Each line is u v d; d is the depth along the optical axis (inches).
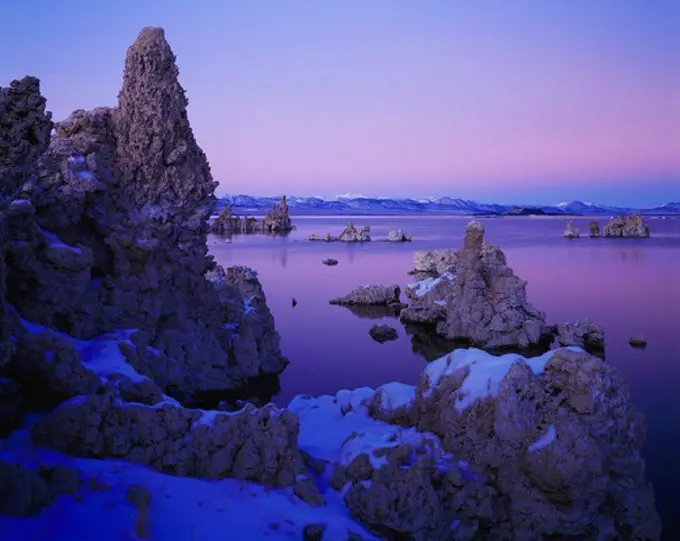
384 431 434.6
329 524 334.3
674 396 753.0
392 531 346.3
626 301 1486.2
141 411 378.9
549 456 346.9
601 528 362.6
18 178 385.7
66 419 365.4
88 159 599.5
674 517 450.6
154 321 619.2
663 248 3139.8
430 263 2087.8
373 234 5002.5
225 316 756.6
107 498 319.9
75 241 583.8
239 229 5275.6
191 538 303.7
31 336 405.7
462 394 400.2
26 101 384.2
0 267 350.6
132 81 644.7
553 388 381.1
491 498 359.3
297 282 1868.8
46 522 288.8
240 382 717.3
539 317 1144.8
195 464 371.9
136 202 641.6
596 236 4296.3
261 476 369.4
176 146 664.4
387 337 1123.3
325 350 1003.9
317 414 485.7
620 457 367.9
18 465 303.4
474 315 1114.1
